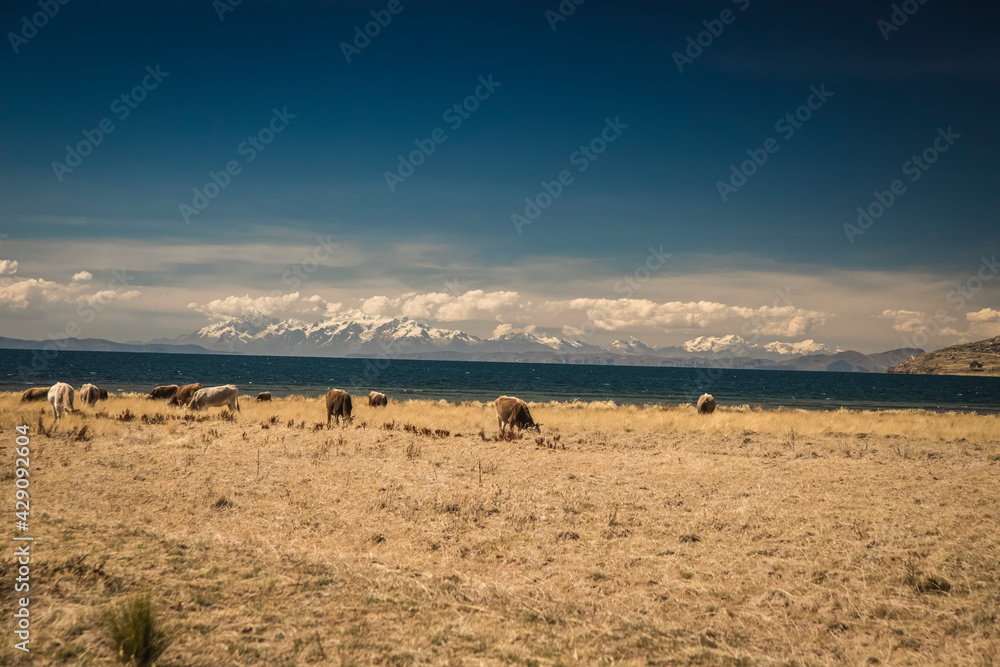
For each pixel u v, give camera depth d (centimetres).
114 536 721
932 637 536
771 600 630
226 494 1007
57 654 422
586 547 801
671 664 491
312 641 482
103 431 1706
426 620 549
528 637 529
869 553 724
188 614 515
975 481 1073
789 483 1130
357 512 933
